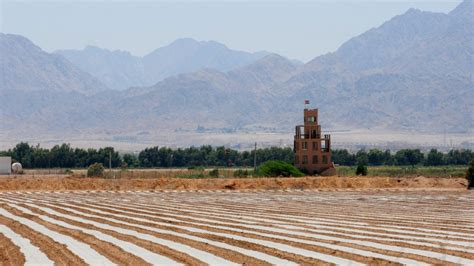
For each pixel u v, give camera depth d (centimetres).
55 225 8638
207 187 16362
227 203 11944
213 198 13150
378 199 12938
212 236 7550
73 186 16112
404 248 6725
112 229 8212
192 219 9275
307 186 16700
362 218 9425
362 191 15488
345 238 7419
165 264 5912
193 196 13725
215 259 6144
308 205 11562
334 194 14425
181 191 15412
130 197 13350
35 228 8338
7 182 15900
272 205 11531
